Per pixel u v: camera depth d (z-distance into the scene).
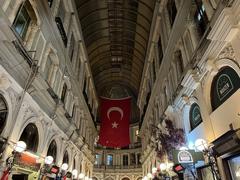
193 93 8.91
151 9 18.25
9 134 7.16
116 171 37.28
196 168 8.37
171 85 12.33
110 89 37.38
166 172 12.37
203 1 7.79
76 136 16.52
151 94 19.31
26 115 8.59
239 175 5.80
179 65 11.21
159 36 17.09
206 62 7.11
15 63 7.28
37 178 9.28
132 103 39.97
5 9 7.05
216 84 7.16
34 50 9.11
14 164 7.50
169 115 12.46
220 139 5.94
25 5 8.69
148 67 21.92
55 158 12.41
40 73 8.57
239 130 5.24
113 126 19.97
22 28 8.62
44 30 10.17
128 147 39.06
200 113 8.59
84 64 21.73
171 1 13.46
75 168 17.19
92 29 23.02
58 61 11.96
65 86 14.42
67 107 14.41
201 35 8.52
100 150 38.97
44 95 9.65
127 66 31.09
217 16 6.38
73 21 16.64
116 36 25.62
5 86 6.97
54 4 12.23
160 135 13.52
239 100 5.66
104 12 21.97
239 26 5.50
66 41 14.40
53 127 11.65
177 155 7.54
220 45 6.44
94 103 30.72
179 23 10.70
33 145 9.57
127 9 21.31
